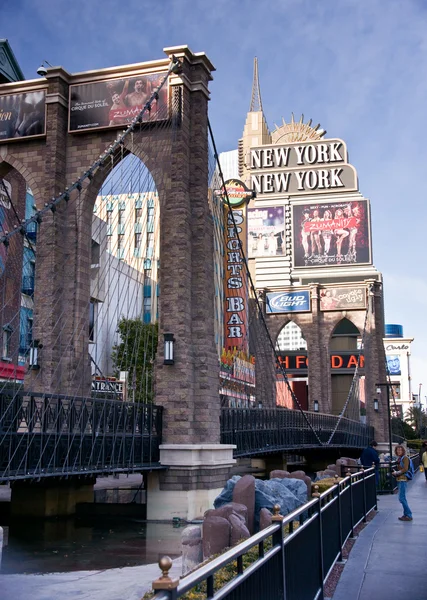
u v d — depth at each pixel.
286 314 83.62
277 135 134.00
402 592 10.70
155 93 33.12
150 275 73.00
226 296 62.25
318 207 99.56
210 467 30.67
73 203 34.31
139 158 33.56
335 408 89.81
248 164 111.00
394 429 88.50
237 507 15.19
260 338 70.50
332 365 88.56
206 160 34.31
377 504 25.22
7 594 13.10
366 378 82.06
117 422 27.69
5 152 35.75
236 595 5.85
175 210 32.53
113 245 68.31
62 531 26.42
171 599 4.48
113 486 42.69
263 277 98.75
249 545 6.35
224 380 53.19
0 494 38.03
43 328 32.41
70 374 32.31
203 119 34.34
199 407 31.56
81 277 33.78
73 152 35.06
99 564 18.89
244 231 71.25
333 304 83.19
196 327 32.34
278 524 7.64
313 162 104.31
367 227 97.25
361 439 74.31
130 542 23.55
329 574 12.05
